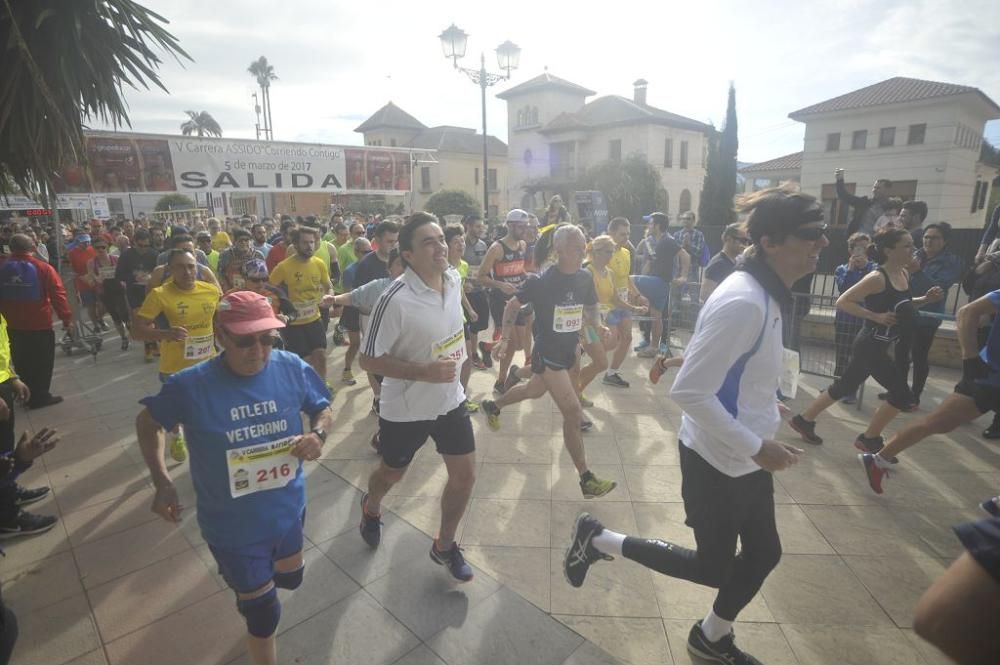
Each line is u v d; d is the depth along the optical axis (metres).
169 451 4.74
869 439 4.13
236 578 2.03
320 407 2.27
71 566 3.19
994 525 0.91
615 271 6.55
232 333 1.90
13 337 5.72
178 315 4.21
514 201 45.53
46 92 3.27
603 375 6.67
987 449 4.40
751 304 1.86
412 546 3.25
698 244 9.50
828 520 3.44
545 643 2.50
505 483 4.00
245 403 2.00
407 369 2.56
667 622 2.62
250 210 32.56
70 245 11.29
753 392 2.00
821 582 2.87
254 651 2.11
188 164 9.69
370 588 2.88
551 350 3.67
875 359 4.06
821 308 7.54
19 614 2.79
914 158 28.03
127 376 7.15
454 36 12.85
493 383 6.39
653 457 4.39
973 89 26.28
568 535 3.35
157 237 8.87
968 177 30.61
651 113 40.12
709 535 2.12
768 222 1.92
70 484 4.19
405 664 2.40
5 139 3.63
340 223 8.77
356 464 4.36
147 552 3.31
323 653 2.47
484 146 14.39
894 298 4.00
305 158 10.93
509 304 3.98
